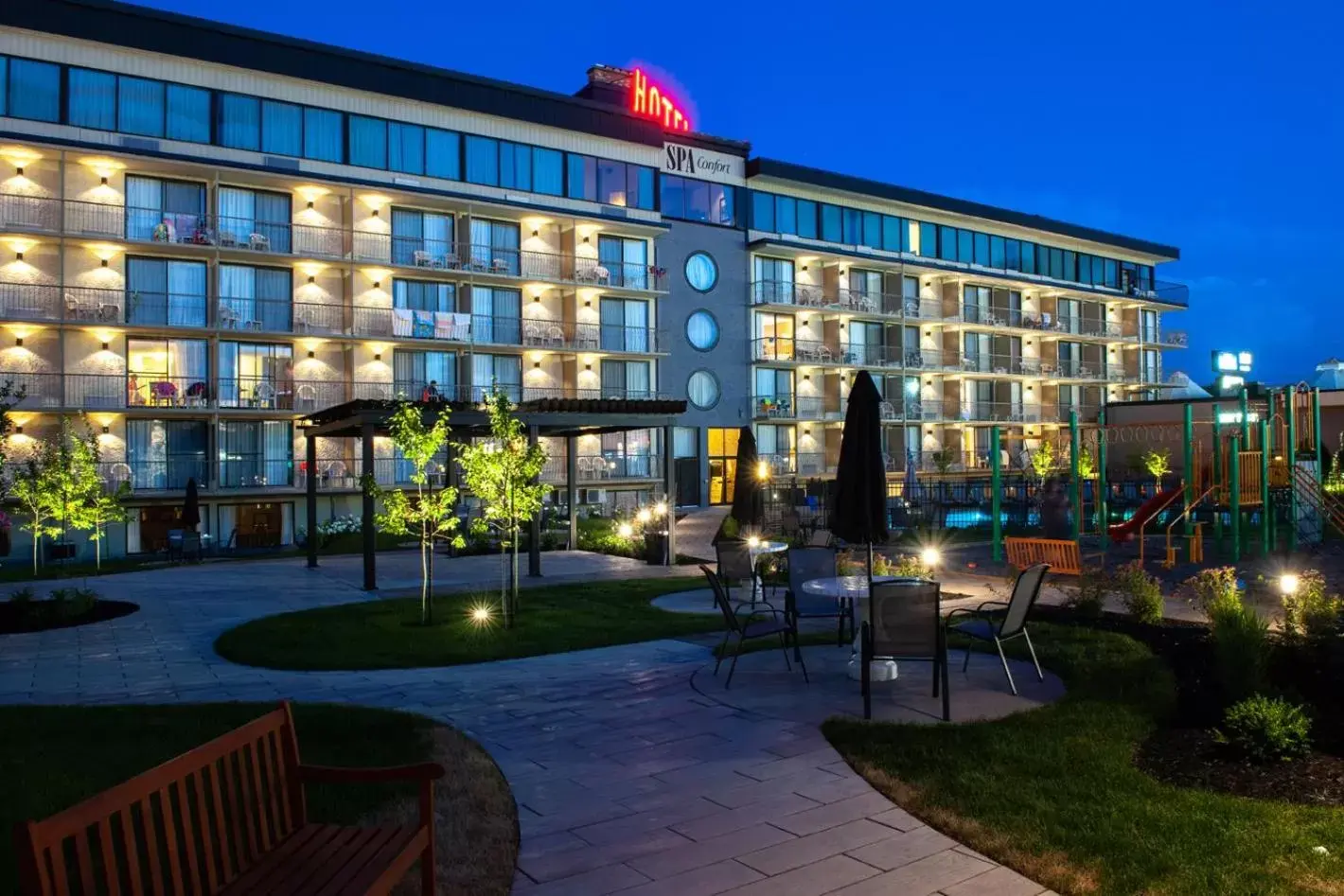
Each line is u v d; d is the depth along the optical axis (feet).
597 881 16.07
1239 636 26.53
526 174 125.70
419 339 114.21
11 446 90.63
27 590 50.24
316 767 14.14
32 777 21.20
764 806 19.45
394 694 30.25
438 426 45.83
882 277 167.73
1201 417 142.20
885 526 30.96
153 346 101.30
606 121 132.57
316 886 12.16
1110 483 114.11
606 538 85.30
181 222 100.94
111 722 26.25
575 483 84.48
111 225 97.66
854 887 15.64
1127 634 37.78
